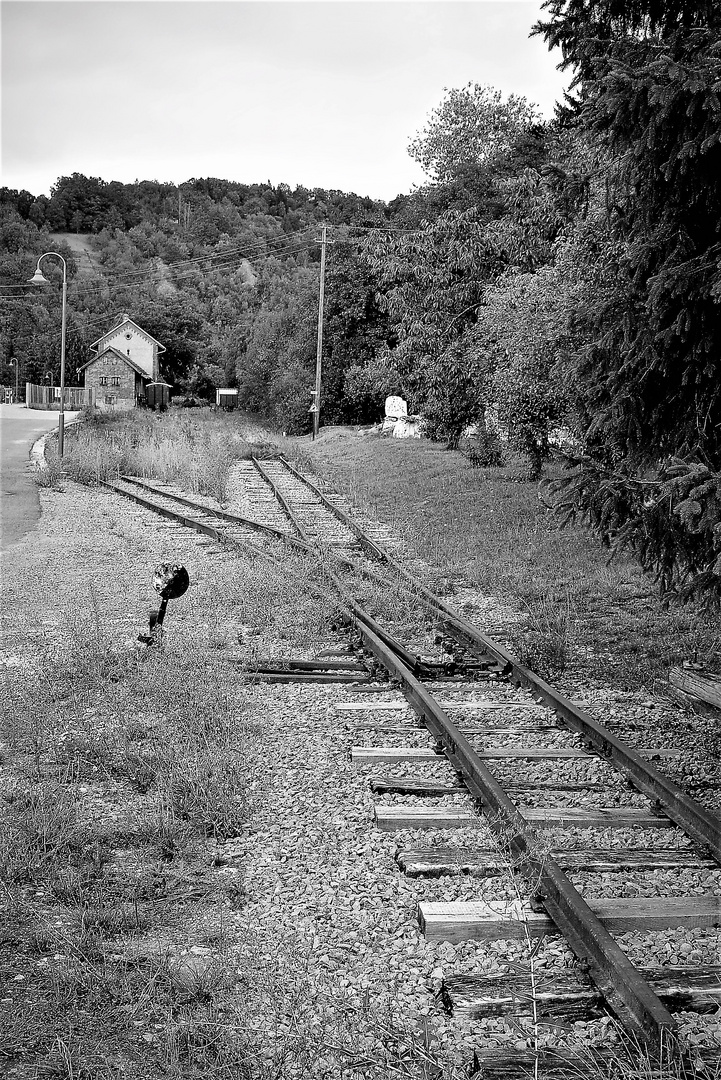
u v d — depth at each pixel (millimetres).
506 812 5840
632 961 4570
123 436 37156
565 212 19656
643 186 8312
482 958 4656
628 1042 3977
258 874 5516
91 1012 4289
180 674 8742
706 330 8062
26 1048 4051
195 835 6020
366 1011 4215
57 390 94562
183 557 16078
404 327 34219
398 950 4738
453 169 46406
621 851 5684
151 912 5117
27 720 7832
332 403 62656
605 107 7609
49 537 18703
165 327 108750
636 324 8422
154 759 7000
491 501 22500
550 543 16797
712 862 5570
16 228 190250
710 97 6969
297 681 9297
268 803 6473
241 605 12109
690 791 6637
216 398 102438
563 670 9875
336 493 25797
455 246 31172
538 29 10328
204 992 4402
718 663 9188
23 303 143500
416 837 5875
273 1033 4160
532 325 21391
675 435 8656
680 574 8055
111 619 11602
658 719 8281
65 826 5992
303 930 4922
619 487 7867
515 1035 4078
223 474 27656
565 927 4777
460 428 35531
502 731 7816
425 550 16609
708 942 4773
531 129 38625
